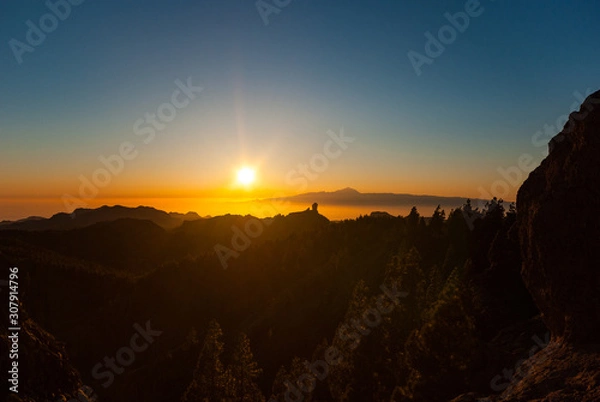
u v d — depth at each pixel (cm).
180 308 16150
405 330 3759
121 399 10100
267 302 14888
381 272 12606
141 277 19412
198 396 4722
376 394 3578
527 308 3631
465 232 9744
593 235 1488
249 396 5059
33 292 17462
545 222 1614
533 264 1753
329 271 14325
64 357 3238
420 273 4147
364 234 16462
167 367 10338
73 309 17712
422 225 13538
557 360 1459
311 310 12562
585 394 1180
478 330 3384
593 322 1471
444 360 2455
